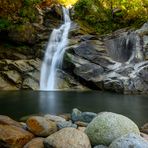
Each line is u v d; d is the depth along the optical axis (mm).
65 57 22047
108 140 5434
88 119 7832
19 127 6281
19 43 22734
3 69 20953
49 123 6207
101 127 5559
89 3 26734
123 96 18078
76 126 6684
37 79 21094
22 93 17938
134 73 20500
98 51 22422
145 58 21906
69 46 22656
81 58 22031
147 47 22094
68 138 5188
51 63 22469
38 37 23219
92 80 20984
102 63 21859
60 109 12367
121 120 5645
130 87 19875
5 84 20312
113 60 22047
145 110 12781
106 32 25422
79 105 13656
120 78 20266
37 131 6027
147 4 26031
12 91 19062
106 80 20562
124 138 4883
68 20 26172
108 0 27109
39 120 6141
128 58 22281
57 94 17797
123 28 24609
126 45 22625
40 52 22656
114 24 25953
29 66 21453
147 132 7324
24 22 23312
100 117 5719
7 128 5891
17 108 12430
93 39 23453
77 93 18641
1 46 22641
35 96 16531
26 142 5773
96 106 13609
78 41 23219
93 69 21406
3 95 16797
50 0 27594
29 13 24562
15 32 22562
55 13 25891
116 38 23156
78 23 25578
